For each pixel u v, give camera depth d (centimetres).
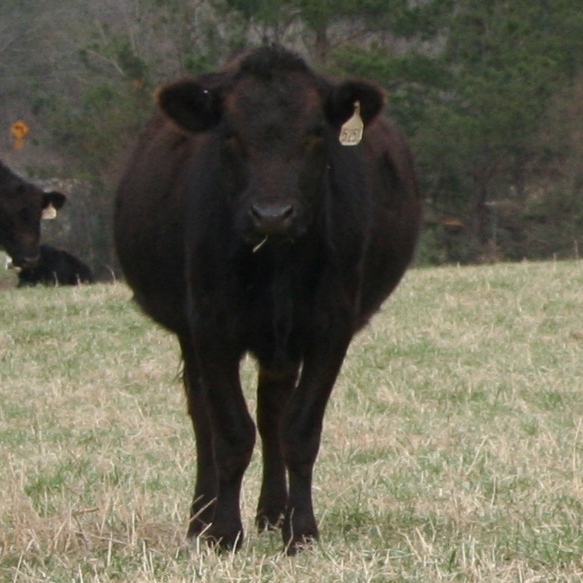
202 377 1389
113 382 2669
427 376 2589
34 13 9988
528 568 1181
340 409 2308
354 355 2814
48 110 8794
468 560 1194
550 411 2253
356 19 6881
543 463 1741
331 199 1366
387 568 1183
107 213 8025
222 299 1355
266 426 1534
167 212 1501
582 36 7231
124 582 1200
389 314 3331
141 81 7581
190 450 1997
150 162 1612
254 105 1306
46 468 1844
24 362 2903
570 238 7162
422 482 1666
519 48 7044
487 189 7381
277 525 1515
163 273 1533
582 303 3466
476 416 2225
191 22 7500
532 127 6881
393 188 1652
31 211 4875
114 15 9694
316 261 1346
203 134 1415
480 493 1546
